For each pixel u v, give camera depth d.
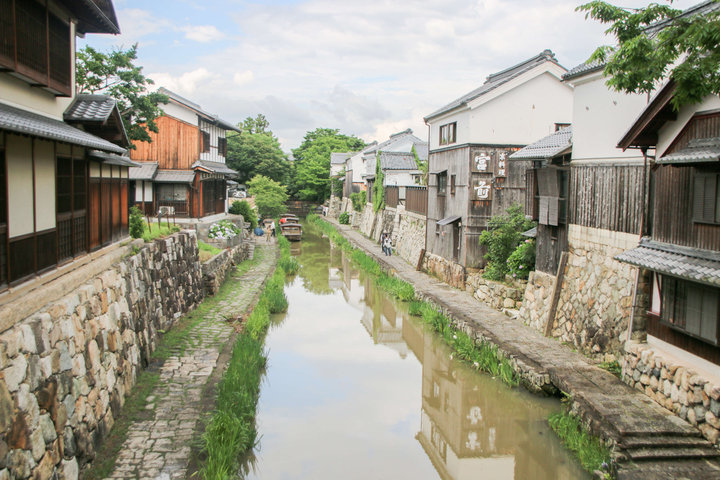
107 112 10.10
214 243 23.84
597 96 11.97
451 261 21.28
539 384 10.84
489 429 10.61
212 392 10.31
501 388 11.77
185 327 14.80
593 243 12.12
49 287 7.22
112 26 10.66
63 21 9.26
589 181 12.27
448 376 13.27
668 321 9.23
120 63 19.42
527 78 19.20
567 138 14.16
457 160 20.61
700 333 8.39
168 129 25.05
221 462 7.68
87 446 7.43
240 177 57.84
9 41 7.05
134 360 10.55
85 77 19.06
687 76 7.00
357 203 47.22
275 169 58.34
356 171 52.75
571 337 12.69
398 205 32.25
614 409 8.92
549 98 19.61
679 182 8.87
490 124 19.34
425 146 43.97
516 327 14.39
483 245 19.64
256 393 11.41
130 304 10.88
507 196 19.62
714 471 7.43
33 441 5.86
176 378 10.97
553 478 9.05
